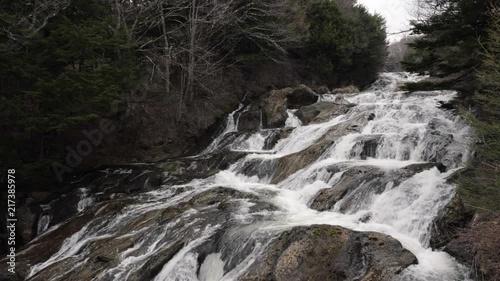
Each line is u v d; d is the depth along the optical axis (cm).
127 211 1154
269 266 664
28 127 1247
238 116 2064
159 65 2088
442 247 700
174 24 2175
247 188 1135
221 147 1825
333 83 2823
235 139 1803
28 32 1359
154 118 1938
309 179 1107
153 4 1906
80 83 1298
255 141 1702
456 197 758
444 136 1069
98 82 1320
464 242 658
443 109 1345
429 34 1290
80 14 1648
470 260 623
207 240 812
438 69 1253
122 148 1812
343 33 2695
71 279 852
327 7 2756
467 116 766
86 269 873
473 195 684
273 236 735
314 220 844
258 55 2295
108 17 1703
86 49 1403
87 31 1411
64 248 1076
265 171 1312
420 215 786
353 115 1590
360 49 2809
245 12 2088
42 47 1386
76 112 1356
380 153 1158
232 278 684
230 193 1088
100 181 1512
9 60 1273
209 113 2081
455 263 640
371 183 920
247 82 2412
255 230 777
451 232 714
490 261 591
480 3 1040
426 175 897
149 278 782
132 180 1468
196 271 773
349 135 1272
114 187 1455
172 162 1596
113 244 941
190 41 2000
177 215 984
